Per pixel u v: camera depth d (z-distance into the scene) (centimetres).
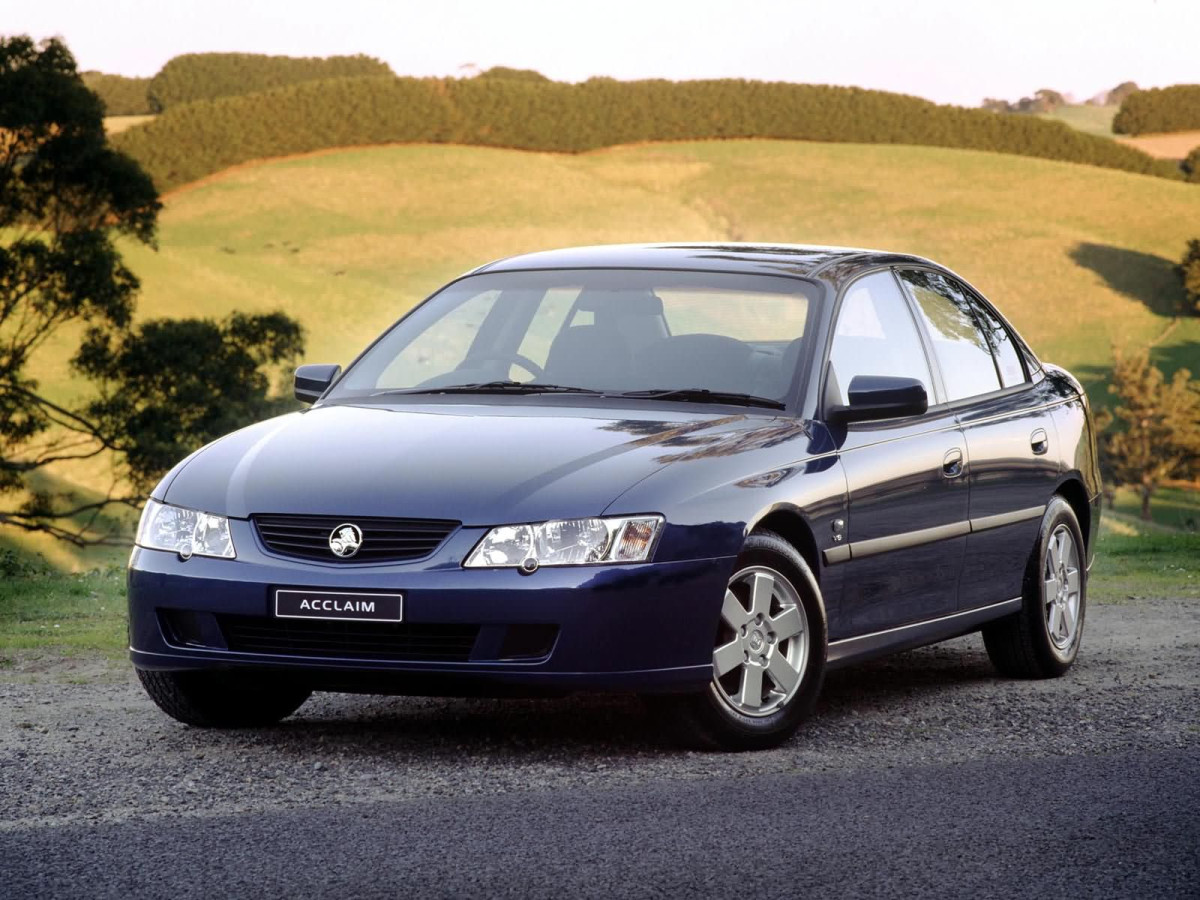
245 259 18225
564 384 987
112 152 6278
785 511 880
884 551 969
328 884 601
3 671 1217
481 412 950
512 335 1047
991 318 1220
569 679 799
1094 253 19750
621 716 977
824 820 697
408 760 839
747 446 891
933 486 1017
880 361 1034
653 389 970
